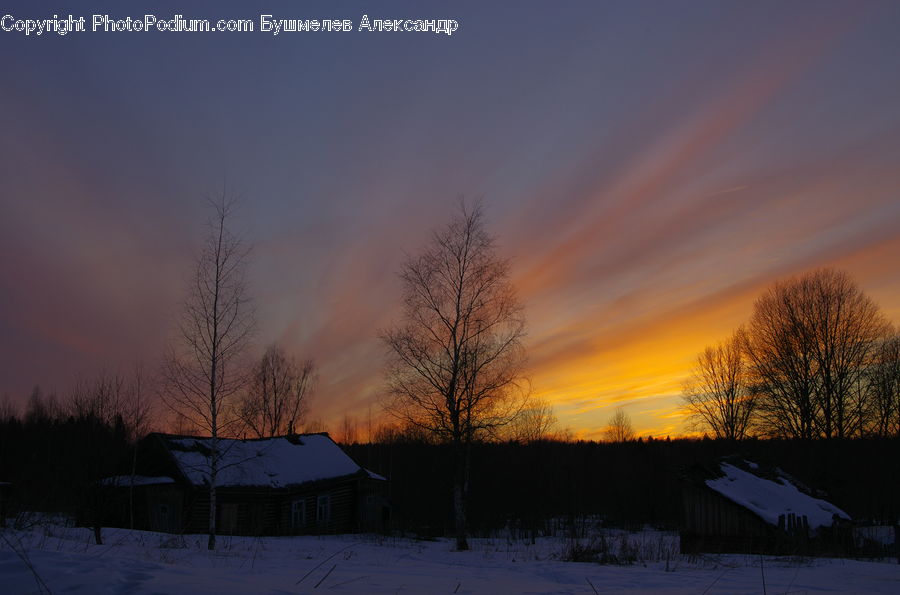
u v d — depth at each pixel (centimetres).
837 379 4388
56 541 1528
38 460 3038
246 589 717
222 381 2464
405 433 4403
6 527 1538
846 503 4250
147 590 645
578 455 7369
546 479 5478
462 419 2997
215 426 2416
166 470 3550
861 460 4431
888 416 4531
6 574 671
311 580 1019
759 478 2880
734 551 2470
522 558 2186
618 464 6738
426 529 4128
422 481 4728
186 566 1134
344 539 3334
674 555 2181
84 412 2638
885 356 4484
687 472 2744
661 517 5544
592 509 6300
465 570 1533
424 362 2995
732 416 5347
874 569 1614
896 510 4250
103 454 2336
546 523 4603
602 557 2008
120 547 1766
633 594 1047
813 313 4472
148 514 3391
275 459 3912
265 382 5697
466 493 2942
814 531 2408
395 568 1495
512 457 5041
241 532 3472
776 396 4572
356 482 4084
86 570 707
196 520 3366
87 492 2216
